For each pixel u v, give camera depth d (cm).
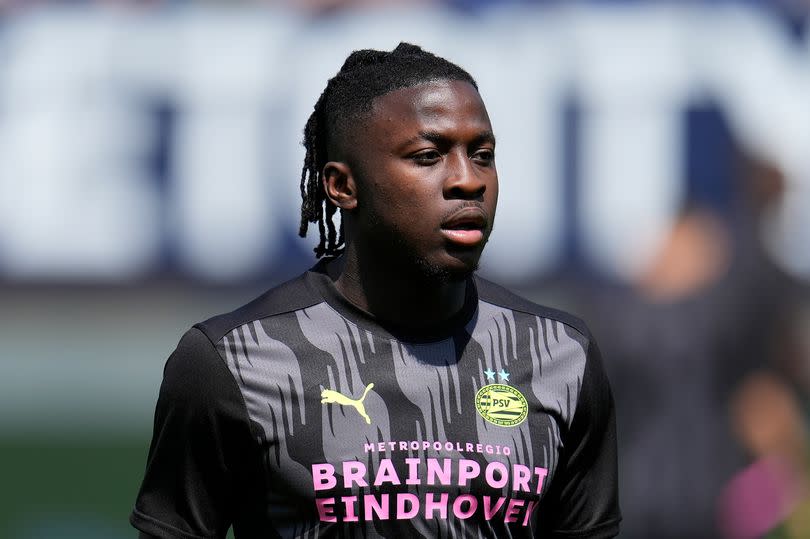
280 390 770
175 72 2348
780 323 1702
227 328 788
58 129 2353
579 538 850
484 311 820
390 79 780
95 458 2409
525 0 2328
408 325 793
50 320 2380
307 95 2339
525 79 2320
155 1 2356
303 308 801
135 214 2353
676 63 2303
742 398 1680
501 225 2314
